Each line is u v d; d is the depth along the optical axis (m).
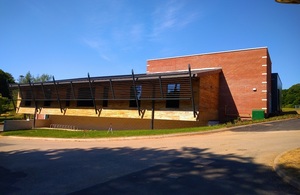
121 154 10.29
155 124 22.92
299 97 64.62
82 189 5.96
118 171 7.51
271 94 27.77
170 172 7.18
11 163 9.41
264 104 22.33
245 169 7.23
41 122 29.53
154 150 10.86
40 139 18.55
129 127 24.38
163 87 20.16
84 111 24.39
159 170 7.44
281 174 6.46
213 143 11.81
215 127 17.12
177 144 12.14
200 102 19.62
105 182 6.45
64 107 26.02
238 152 9.51
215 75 23.41
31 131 23.55
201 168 7.49
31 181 6.81
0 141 17.75
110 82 21.17
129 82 21.28
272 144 10.79
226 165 7.72
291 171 6.47
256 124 18.20
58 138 17.77
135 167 7.93
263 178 6.40
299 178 5.92
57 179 6.92
